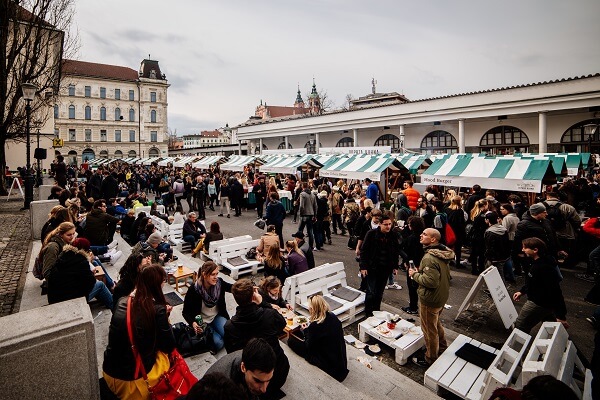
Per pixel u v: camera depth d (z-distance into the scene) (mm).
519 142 26828
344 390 3373
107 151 67875
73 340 2336
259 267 7809
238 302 3254
